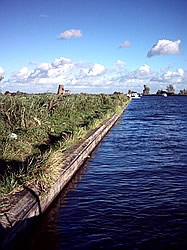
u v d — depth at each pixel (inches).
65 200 378.6
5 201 275.7
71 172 456.4
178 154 659.4
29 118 597.3
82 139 630.5
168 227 305.9
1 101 622.5
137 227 305.9
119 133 997.8
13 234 242.1
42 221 318.3
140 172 510.3
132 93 6013.8
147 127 1178.0
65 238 284.2
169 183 449.4
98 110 1295.5
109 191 412.8
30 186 319.6
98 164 564.7
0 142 462.3
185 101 4343.0
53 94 1059.9
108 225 310.2
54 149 483.2
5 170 367.6
